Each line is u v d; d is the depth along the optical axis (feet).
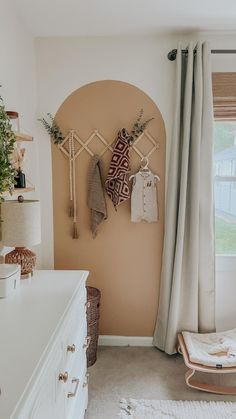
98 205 7.49
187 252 7.48
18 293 4.59
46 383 3.10
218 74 7.33
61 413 3.80
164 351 7.79
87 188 7.78
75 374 4.70
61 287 4.86
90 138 7.66
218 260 7.89
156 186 7.69
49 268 8.09
